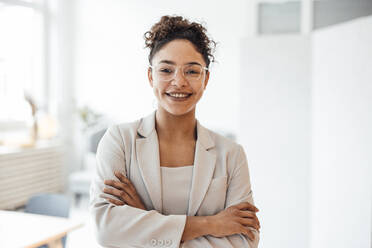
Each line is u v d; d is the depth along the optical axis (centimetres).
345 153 284
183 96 117
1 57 478
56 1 539
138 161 123
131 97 535
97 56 549
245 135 348
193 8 499
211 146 129
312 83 325
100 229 117
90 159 526
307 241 329
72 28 559
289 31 346
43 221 203
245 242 122
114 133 130
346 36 279
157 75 117
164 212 122
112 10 538
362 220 267
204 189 123
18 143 448
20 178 437
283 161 336
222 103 490
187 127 127
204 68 120
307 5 337
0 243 171
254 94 344
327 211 306
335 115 295
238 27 479
